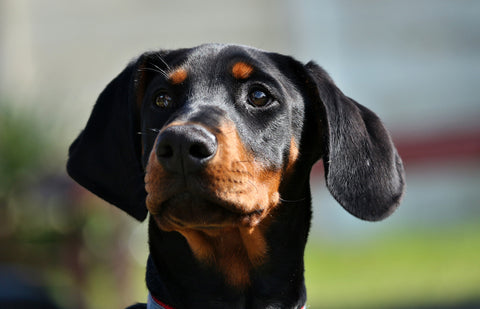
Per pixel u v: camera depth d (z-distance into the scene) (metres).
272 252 5.02
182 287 4.95
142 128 5.15
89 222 9.24
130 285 10.00
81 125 13.30
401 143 18.31
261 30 18.83
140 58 5.31
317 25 18.58
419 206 17.88
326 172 5.12
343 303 10.94
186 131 4.38
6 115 9.90
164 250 4.94
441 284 11.80
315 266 14.15
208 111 4.71
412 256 14.41
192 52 5.22
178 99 5.00
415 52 18.72
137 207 5.12
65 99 14.20
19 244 9.12
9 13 17.95
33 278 8.23
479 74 18.73
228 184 4.50
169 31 18.91
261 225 4.98
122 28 18.80
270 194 4.94
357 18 18.61
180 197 4.44
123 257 9.83
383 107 18.69
